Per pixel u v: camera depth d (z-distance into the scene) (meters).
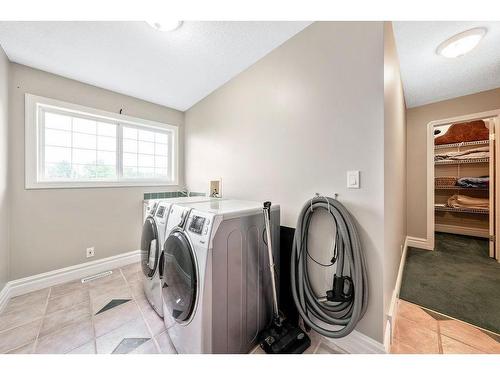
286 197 1.57
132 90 2.37
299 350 1.16
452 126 3.80
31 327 1.39
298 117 1.48
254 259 1.24
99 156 2.37
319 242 1.35
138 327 1.40
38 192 1.94
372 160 1.13
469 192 3.81
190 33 1.46
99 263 2.27
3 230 1.69
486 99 2.52
